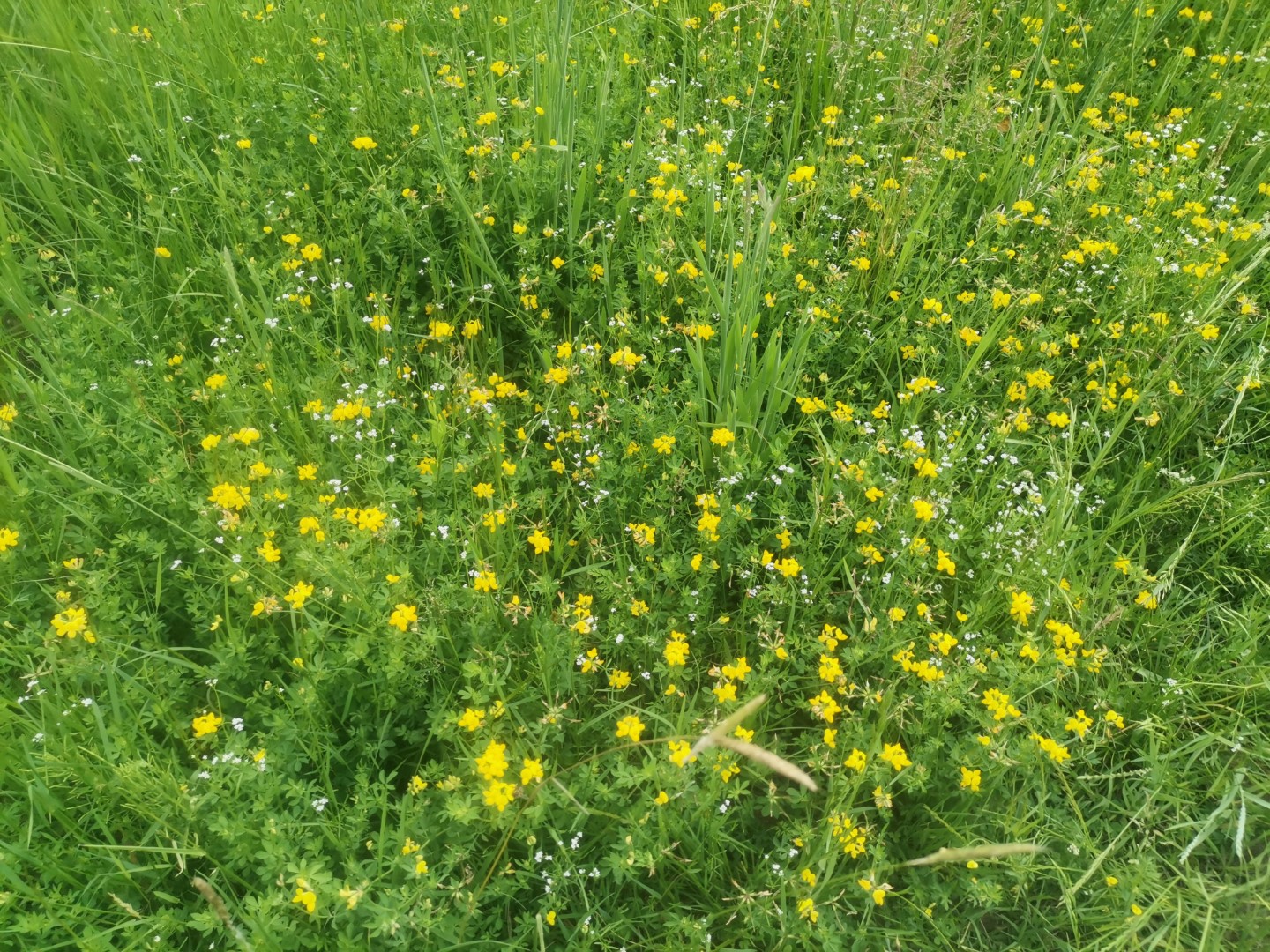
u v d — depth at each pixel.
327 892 2.18
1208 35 5.73
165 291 3.91
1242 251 4.37
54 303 3.81
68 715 2.51
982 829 2.68
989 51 5.57
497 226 4.14
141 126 4.41
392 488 3.00
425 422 3.47
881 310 3.95
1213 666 3.11
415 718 2.77
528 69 4.74
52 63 4.56
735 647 3.06
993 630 3.10
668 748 2.51
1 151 4.10
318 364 3.60
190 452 3.37
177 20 4.93
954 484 3.41
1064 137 4.66
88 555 2.97
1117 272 4.07
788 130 4.97
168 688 2.70
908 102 4.69
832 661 2.65
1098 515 3.56
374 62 4.75
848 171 4.45
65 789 2.48
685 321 3.75
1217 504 3.47
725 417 3.39
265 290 3.78
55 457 3.28
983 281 4.08
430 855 2.45
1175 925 2.57
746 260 3.38
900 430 3.54
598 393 3.51
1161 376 3.72
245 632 2.84
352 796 2.62
